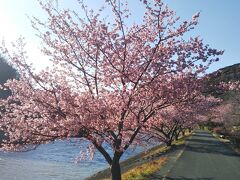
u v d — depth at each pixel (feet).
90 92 51.88
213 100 107.96
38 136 49.67
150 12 48.21
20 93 48.62
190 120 150.00
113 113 49.37
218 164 102.17
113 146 50.42
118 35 48.83
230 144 184.96
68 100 47.78
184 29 48.11
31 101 48.01
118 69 50.03
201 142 195.83
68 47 51.16
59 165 145.59
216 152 138.82
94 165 151.43
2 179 110.83
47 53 51.65
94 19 50.14
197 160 109.70
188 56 47.34
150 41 48.39
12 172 122.83
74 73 52.75
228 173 85.46
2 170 124.36
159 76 49.08
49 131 48.96
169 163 100.12
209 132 340.39
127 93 47.19
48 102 48.62
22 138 49.32
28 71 48.85
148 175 78.28
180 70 47.78
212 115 251.19
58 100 48.70
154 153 143.95
